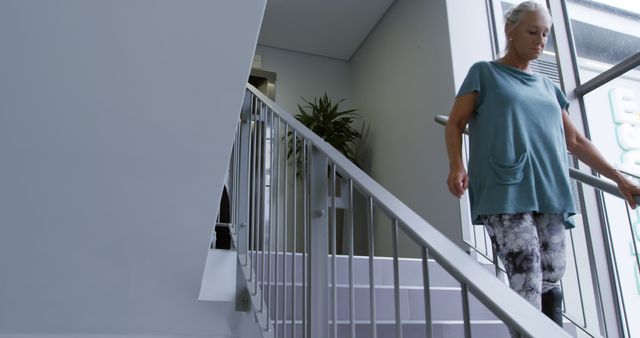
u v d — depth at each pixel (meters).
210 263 1.92
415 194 3.77
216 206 1.68
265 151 1.77
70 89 1.35
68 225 1.64
